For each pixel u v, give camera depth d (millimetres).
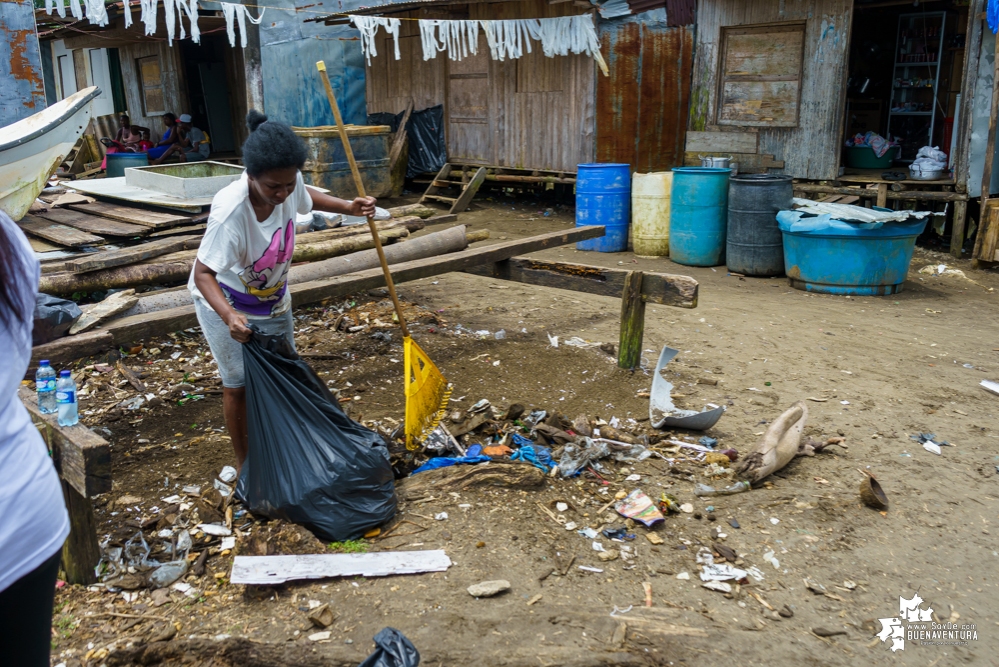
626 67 12289
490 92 14234
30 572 1711
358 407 5188
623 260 10398
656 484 4254
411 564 3420
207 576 3398
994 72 9609
